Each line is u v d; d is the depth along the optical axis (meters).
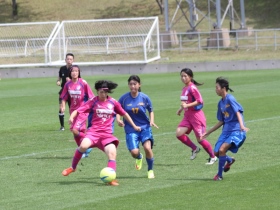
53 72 97.88
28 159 31.27
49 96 66.19
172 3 147.12
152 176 26.02
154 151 32.62
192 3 125.12
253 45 110.69
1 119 48.34
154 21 105.56
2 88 78.75
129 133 26.48
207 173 26.69
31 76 97.81
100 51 106.44
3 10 151.25
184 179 25.56
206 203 21.42
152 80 82.50
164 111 50.28
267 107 49.94
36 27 123.50
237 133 25.00
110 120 25.36
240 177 25.55
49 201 22.25
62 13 147.12
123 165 29.08
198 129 29.02
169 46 117.38
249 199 21.83
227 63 93.88
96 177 26.44
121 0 150.50
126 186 24.48
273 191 22.92
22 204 21.92
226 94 25.25
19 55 107.00
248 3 142.00
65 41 106.44
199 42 111.62
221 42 113.88
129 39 114.00
